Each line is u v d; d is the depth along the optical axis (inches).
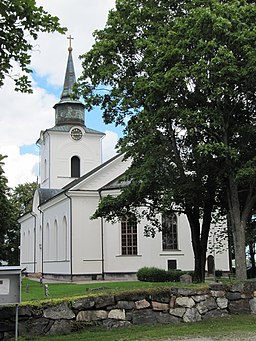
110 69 911.0
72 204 1588.3
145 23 892.6
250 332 440.5
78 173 2150.6
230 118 761.6
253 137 761.6
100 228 1594.5
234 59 657.0
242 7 710.5
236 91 708.7
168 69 725.9
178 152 870.4
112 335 428.5
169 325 475.5
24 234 2529.5
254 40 669.3
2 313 414.0
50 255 1872.5
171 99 716.0
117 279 1537.9
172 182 837.8
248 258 1761.8
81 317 444.1
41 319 426.6
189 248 1572.3
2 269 346.9
